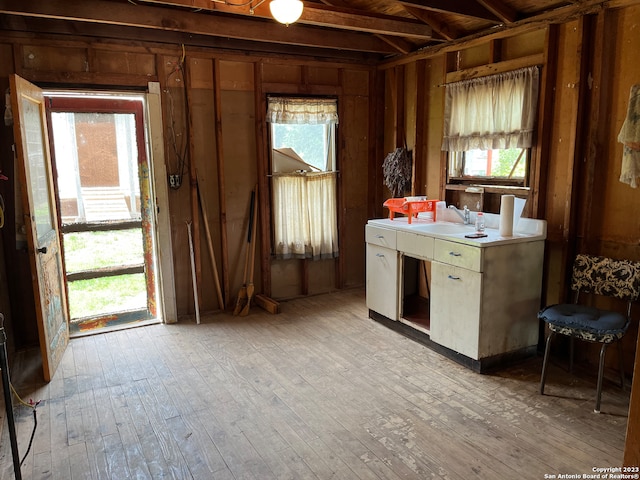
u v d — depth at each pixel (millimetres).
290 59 4383
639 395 1187
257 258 4605
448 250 3170
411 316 3809
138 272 4199
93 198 4078
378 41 4301
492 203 3740
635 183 2729
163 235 3980
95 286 4762
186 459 2240
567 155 3176
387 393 2842
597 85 2941
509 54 3512
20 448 2338
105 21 3199
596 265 2939
